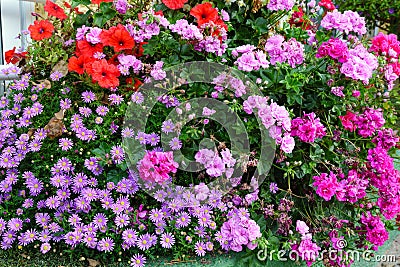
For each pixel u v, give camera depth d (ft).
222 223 5.22
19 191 5.16
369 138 5.69
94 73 5.09
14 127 5.30
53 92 5.31
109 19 5.53
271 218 5.24
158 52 5.45
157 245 5.08
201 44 5.27
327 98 5.47
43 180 5.12
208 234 5.15
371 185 5.49
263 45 5.90
